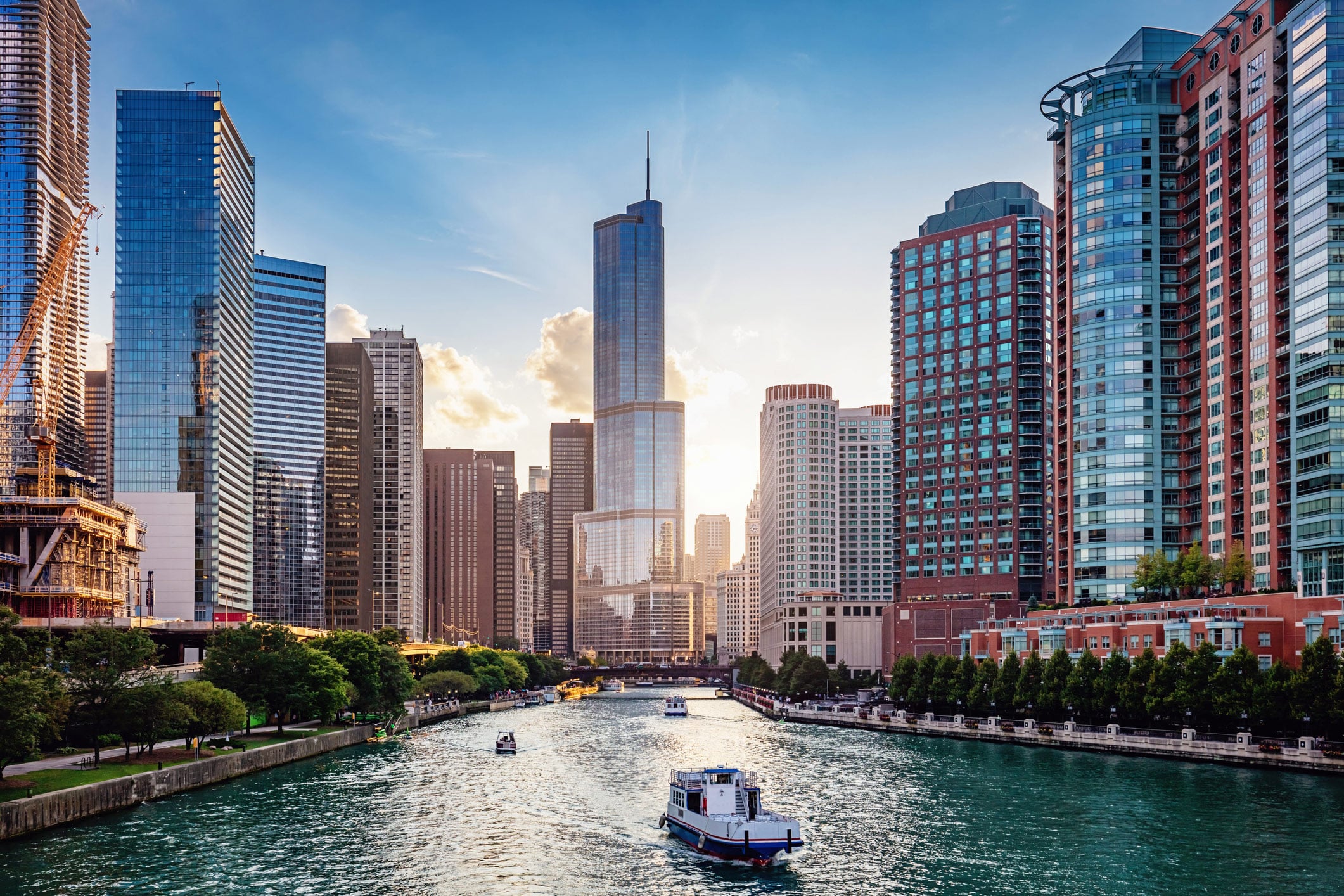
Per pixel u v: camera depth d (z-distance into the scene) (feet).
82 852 351.67
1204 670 584.81
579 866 344.28
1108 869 333.83
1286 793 450.30
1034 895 310.04
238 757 522.06
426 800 458.50
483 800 462.19
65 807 388.78
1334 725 538.06
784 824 350.23
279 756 574.56
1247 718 578.25
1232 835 373.20
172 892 310.65
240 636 629.51
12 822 363.35
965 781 502.79
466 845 372.58
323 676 643.04
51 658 488.85
